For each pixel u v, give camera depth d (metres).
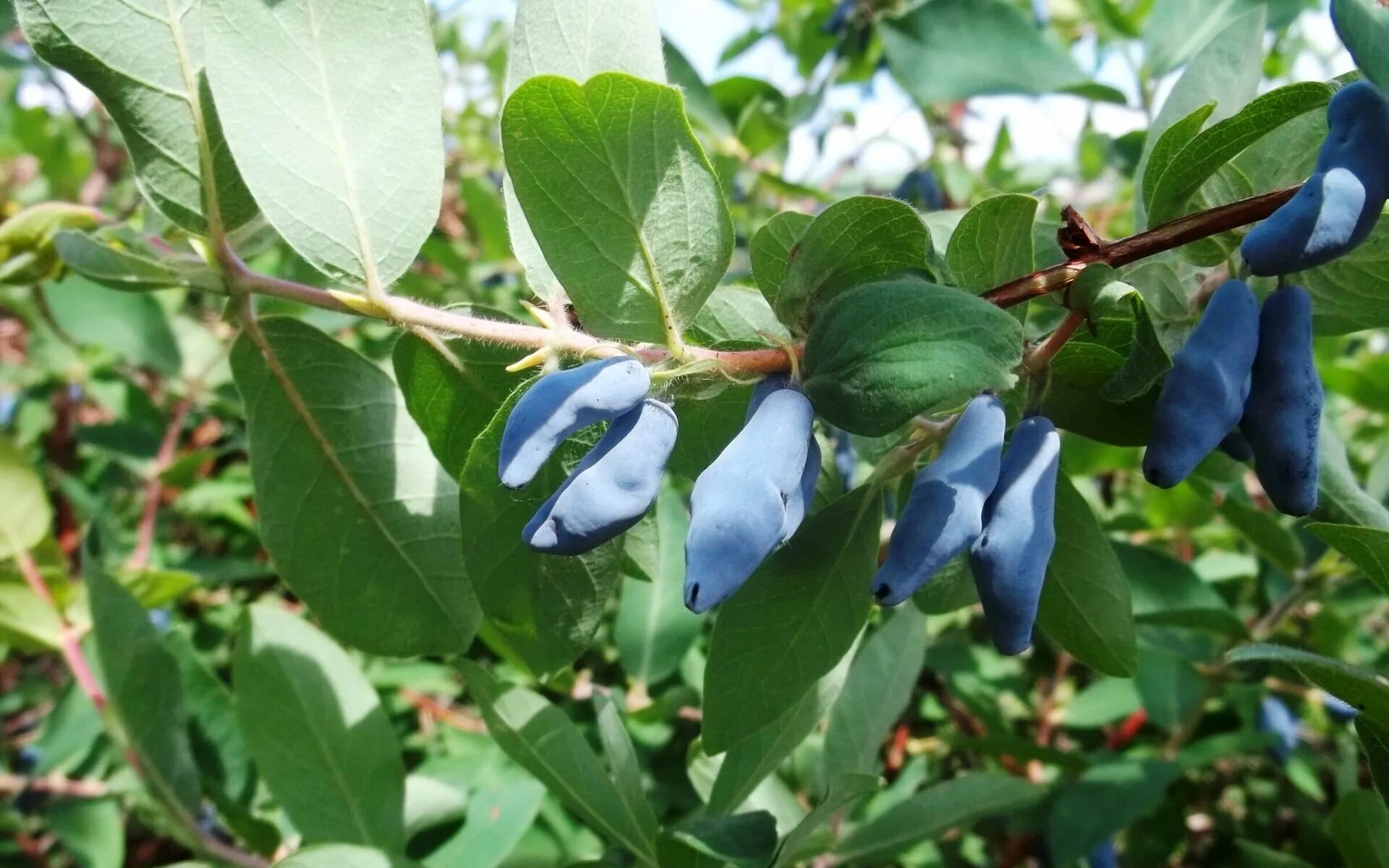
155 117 0.12
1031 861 0.25
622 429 0.10
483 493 0.12
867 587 0.12
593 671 0.25
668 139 0.10
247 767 0.19
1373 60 0.09
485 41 0.47
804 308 0.11
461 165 0.43
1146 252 0.11
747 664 0.12
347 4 0.11
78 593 0.20
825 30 0.31
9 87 0.40
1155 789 0.19
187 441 0.34
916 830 0.16
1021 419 0.11
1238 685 0.22
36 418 0.34
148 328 0.28
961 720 0.26
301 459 0.14
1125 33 0.26
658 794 0.20
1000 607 0.10
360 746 0.16
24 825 0.24
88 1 0.12
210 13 0.11
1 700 0.29
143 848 0.26
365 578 0.14
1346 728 0.23
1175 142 0.11
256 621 0.16
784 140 0.31
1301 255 0.09
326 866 0.14
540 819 0.20
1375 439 0.28
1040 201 0.11
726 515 0.09
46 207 0.15
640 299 0.10
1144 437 0.12
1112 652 0.13
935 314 0.09
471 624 0.15
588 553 0.13
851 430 0.10
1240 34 0.15
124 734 0.16
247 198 0.12
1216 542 0.27
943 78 0.25
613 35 0.12
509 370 0.11
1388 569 0.11
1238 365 0.10
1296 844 0.21
